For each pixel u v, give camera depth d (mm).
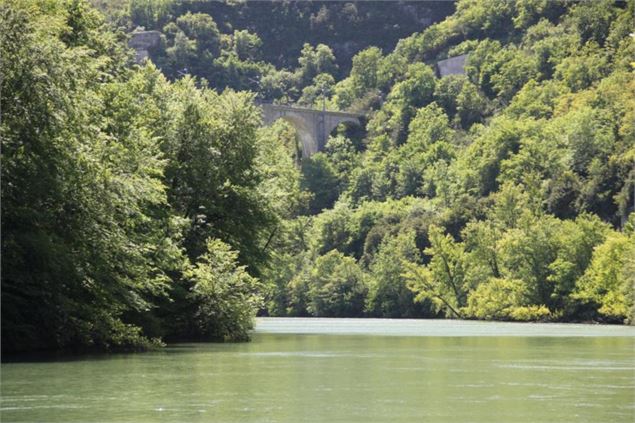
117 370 55500
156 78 99625
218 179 98875
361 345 87312
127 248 70438
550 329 142750
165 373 53969
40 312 66125
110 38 92938
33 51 62594
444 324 172875
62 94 62969
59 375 52344
